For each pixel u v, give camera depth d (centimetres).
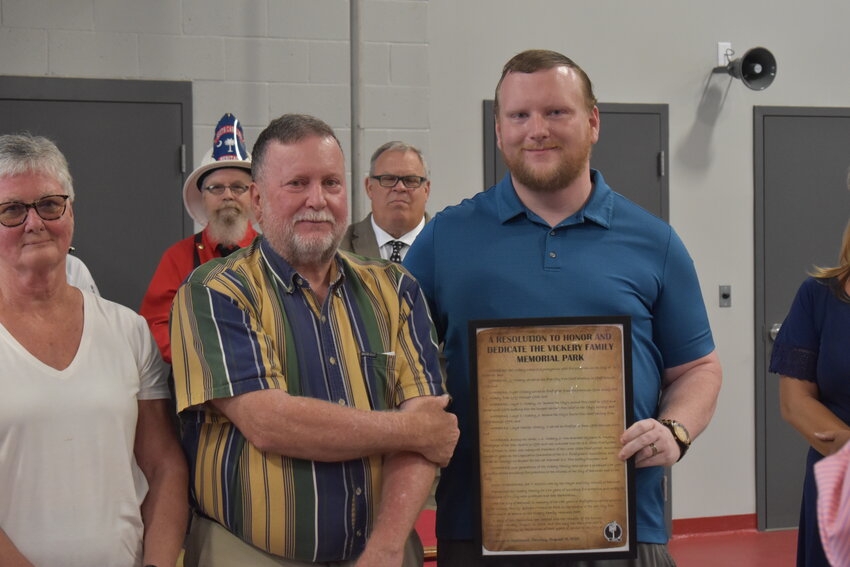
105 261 410
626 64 476
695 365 212
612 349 191
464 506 202
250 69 420
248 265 188
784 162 497
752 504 495
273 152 185
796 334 239
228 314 178
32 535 172
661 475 206
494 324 190
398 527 177
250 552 179
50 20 399
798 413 233
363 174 430
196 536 188
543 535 190
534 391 191
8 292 182
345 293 192
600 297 198
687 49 483
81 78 403
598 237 202
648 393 203
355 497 180
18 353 177
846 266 234
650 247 205
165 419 199
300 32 425
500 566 196
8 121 397
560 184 196
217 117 418
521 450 190
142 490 190
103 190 409
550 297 199
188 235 418
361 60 421
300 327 183
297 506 175
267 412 171
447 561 205
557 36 466
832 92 503
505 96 198
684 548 466
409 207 371
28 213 177
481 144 459
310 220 183
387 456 186
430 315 202
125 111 409
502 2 459
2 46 395
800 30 497
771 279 496
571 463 190
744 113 491
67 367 180
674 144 483
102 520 178
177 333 181
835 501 118
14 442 173
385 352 189
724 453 491
